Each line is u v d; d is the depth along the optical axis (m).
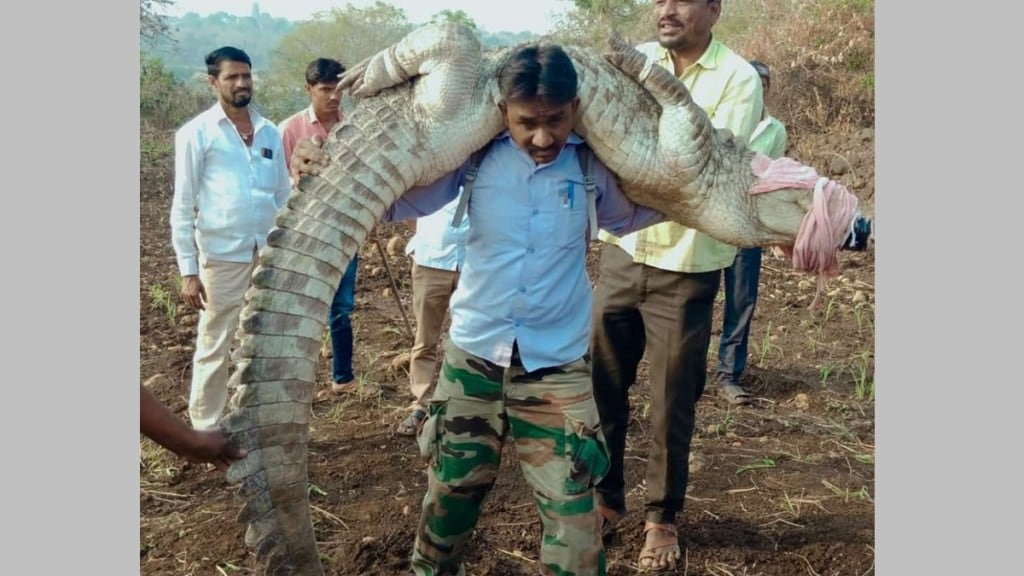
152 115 17.89
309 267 3.26
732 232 3.53
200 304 5.58
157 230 11.12
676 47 4.12
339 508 4.82
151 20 18.73
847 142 13.53
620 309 4.35
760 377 6.97
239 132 5.56
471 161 3.39
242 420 3.16
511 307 3.34
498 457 3.57
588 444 3.33
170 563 4.36
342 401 6.34
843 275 9.60
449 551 3.65
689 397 4.26
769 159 3.56
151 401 2.93
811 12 15.25
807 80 14.57
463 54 3.24
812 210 3.43
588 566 3.32
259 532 3.19
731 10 16.97
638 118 3.40
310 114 6.24
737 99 4.07
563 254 3.36
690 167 3.40
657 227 4.14
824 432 6.01
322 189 3.28
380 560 4.37
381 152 3.27
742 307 6.49
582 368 3.42
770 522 4.76
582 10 18.05
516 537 4.57
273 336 3.21
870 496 5.05
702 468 5.37
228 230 5.50
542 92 3.02
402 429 5.77
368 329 7.94
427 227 5.64
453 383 3.48
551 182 3.34
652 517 4.38
